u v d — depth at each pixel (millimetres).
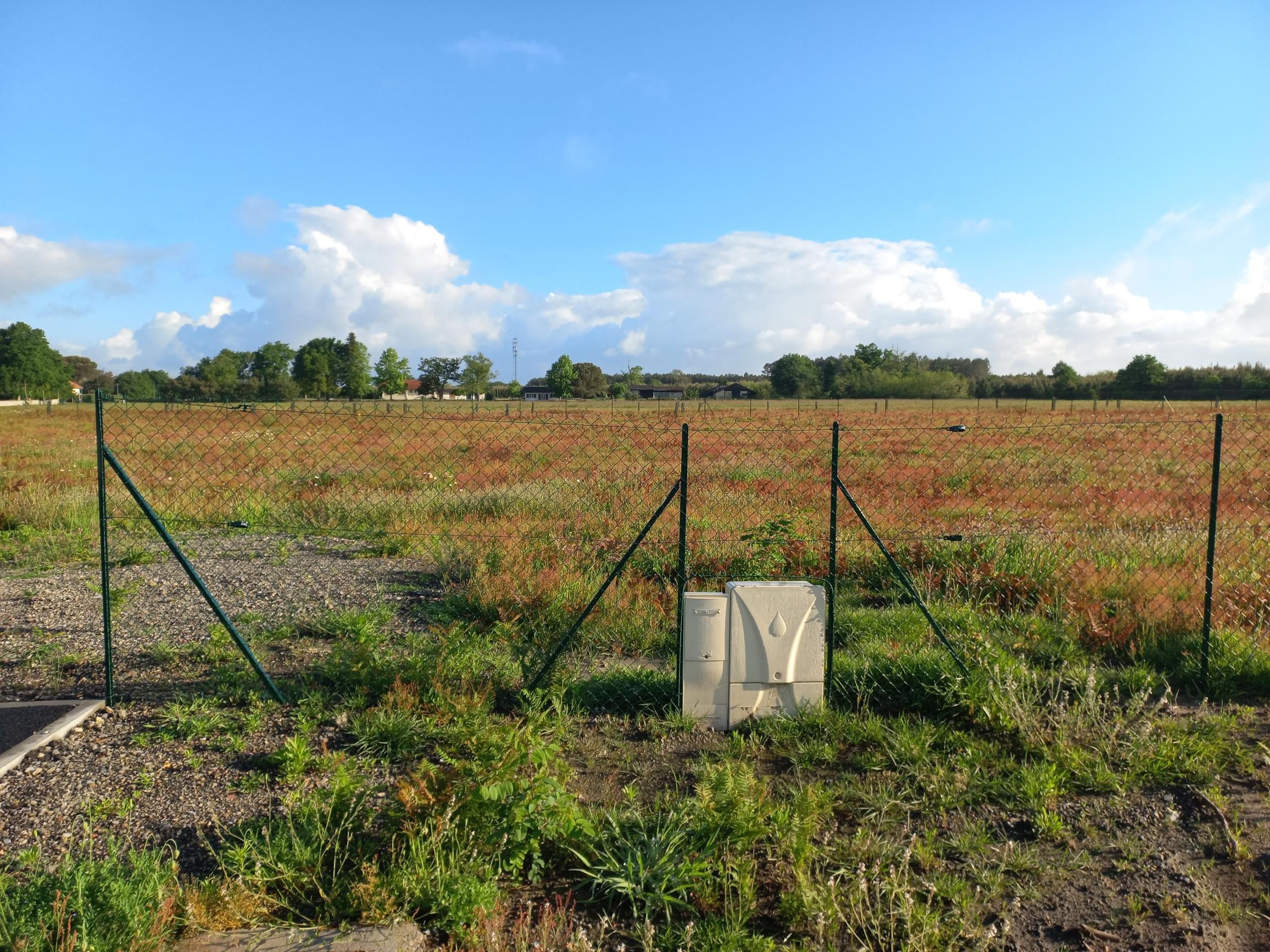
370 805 3893
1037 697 4957
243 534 10703
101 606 7430
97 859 3428
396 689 5090
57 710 4910
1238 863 3512
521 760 3625
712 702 4953
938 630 5375
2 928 2682
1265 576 7129
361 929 2963
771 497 11312
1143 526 9375
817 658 5004
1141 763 4270
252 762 4367
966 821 3844
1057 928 3117
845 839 3668
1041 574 7621
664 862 3330
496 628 6457
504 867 3334
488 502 11500
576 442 16281
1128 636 6199
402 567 9164
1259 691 5480
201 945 2873
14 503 11508
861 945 3018
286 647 6273
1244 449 14914
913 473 14578
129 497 11945
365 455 13703
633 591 7359
